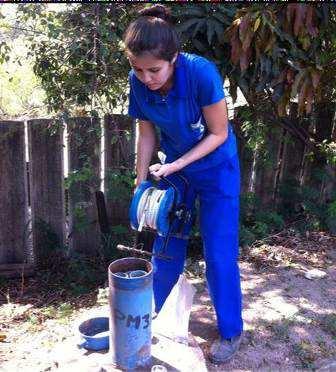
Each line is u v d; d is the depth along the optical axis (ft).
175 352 8.71
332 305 11.62
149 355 8.28
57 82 13.38
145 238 14.39
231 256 9.05
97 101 13.76
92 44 12.66
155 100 8.08
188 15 12.17
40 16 12.37
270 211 16.47
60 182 14.83
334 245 15.11
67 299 13.61
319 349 10.03
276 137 16.15
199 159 8.55
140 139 9.21
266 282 12.60
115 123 14.03
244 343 9.96
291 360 9.66
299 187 16.49
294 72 12.74
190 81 7.77
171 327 9.38
